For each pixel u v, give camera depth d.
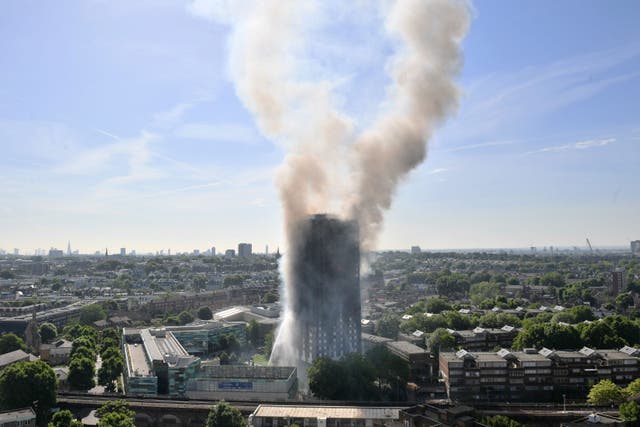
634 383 198.88
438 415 158.12
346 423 175.00
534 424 181.12
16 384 189.25
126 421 162.88
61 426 166.25
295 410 182.12
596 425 150.62
